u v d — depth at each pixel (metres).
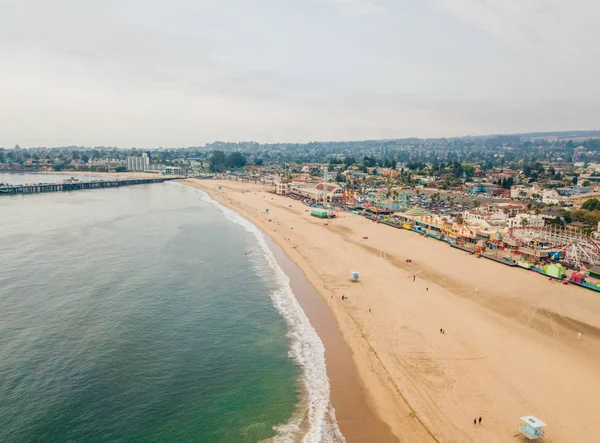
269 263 117.75
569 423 49.75
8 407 52.78
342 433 49.00
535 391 56.00
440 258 121.44
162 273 106.94
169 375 61.03
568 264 113.56
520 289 94.56
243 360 65.31
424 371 60.84
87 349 67.44
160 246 136.12
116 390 57.12
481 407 52.75
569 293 92.19
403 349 67.19
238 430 49.88
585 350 66.94
